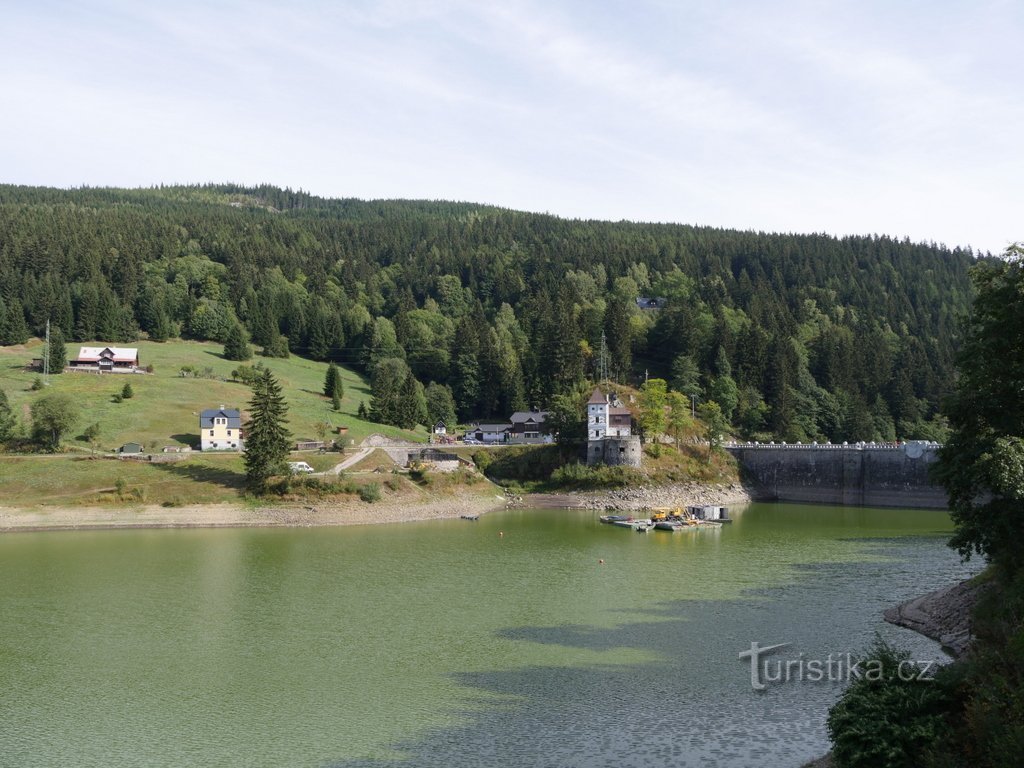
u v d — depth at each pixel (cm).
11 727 5056
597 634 6975
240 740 4841
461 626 7262
